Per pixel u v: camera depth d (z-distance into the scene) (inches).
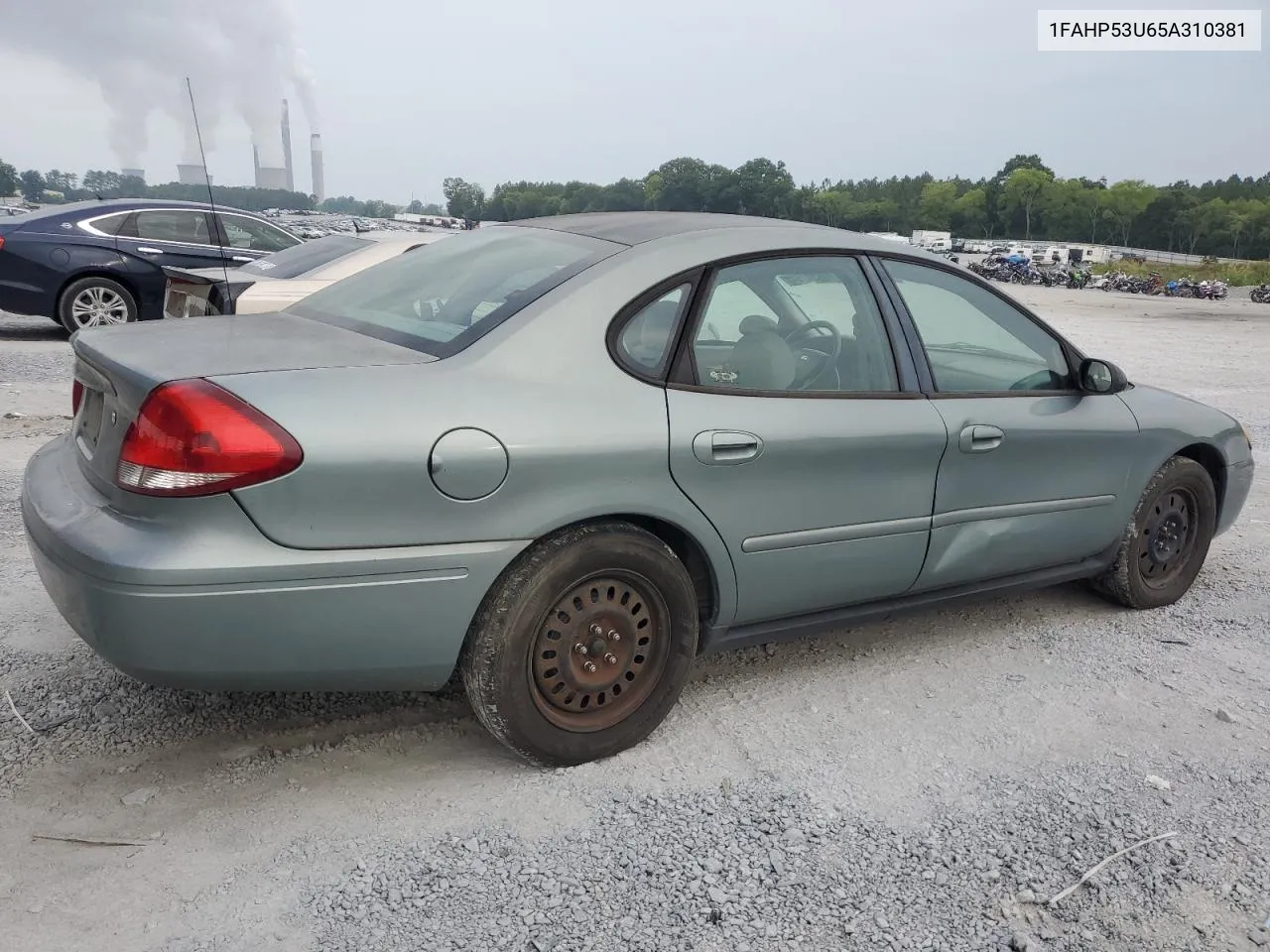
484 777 113.7
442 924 89.5
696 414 116.2
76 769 110.3
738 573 123.2
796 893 96.1
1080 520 159.0
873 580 136.6
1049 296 1549.0
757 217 143.0
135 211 413.4
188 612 92.4
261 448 92.7
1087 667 152.2
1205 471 177.6
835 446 126.6
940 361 142.4
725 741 124.5
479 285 123.3
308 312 135.3
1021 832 107.9
